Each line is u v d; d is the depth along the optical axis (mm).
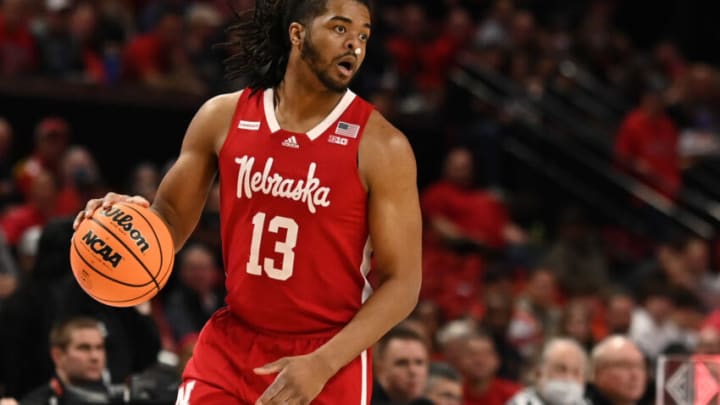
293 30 7848
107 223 7812
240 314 7996
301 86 7887
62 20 25453
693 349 18062
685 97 33500
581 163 29203
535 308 21312
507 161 29422
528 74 31812
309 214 7758
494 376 17250
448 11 35250
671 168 28906
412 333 13508
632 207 28469
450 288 22438
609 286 23812
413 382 13281
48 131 22109
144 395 11578
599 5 36375
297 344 7887
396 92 28703
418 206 7875
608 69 34406
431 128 28297
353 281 7918
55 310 13656
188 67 26453
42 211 20312
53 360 12336
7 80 23594
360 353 7719
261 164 7855
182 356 13531
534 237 27688
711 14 38844
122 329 13203
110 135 24656
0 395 12344
